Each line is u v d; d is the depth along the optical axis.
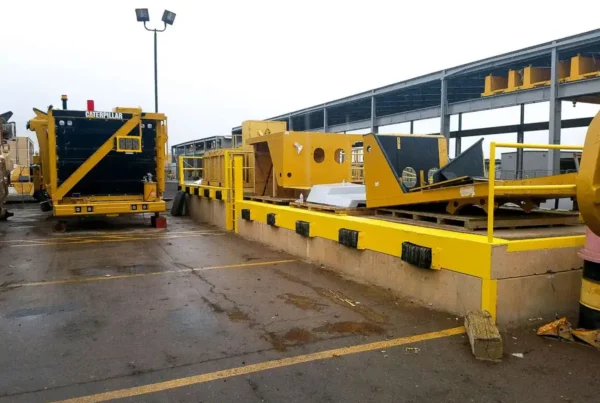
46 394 3.31
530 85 15.22
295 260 7.97
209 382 3.50
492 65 16.16
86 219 14.73
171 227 12.80
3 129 15.43
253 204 10.09
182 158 16.91
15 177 23.12
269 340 4.33
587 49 14.27
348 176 10.03
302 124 32.38
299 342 4.28
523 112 20.00
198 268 7.41
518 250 4.61
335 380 3.54
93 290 6.11
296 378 3.57
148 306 5.41
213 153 14.43
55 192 11.40
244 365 3.79
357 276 6.64
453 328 4.59
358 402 3.22
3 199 14.27
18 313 5.16
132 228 12.48
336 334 4.48
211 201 13.51
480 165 6.38
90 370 3.70
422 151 7.27
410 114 21.00
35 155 18.12
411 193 6.33
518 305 4.66
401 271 5.76
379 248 6.10
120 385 3.45
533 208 6.24
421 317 4.93
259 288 6.17
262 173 11.45
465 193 5.34
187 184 16.36
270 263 7.74
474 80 19.38
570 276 4.93
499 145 4.51
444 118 18.52
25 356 3.98
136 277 6.83
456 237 4.93
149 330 4.61
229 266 7.54
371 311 5.16
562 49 13.79
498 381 3.51
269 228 9.40
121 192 12.50
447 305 5.07
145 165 12.53
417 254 5.26
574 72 13.85
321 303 5.48
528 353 4.01
